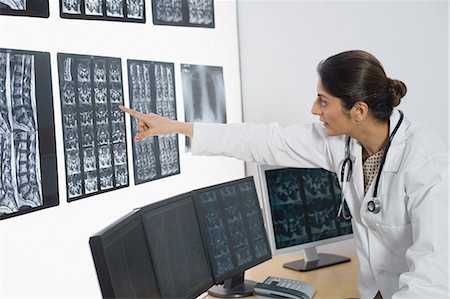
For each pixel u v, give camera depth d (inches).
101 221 78.0
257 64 110.0
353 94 60.3
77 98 72.9
